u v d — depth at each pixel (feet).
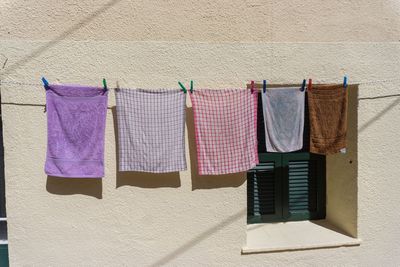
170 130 11.98
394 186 13.66
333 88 12.68
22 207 11.97
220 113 12.18
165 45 12.30
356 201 13.46
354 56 13.25
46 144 11.99
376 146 13.50
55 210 12.10
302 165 14.90
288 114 12.50
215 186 12.71
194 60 12.44
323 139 12.82
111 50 12.09
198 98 12.08
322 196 14.97
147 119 11.91
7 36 11.70
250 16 12.64
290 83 12.94
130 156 11.96
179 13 12.31
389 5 13.41
